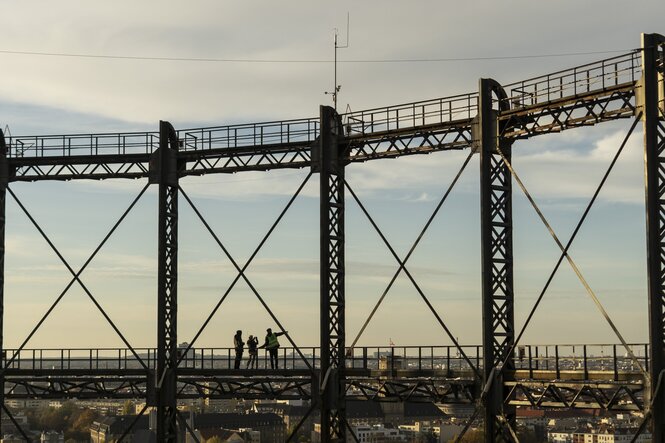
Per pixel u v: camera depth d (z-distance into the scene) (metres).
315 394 42.94
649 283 33.12
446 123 40.69
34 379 47.00
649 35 34.22
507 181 39.66
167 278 46.22
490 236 38.75
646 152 33.66
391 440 193.00
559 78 37.62
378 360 43.41
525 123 39.03
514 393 38.03
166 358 45.66
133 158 46.97
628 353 33.91
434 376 40.38
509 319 38.91
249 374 44.62
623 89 35.31
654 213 33.28
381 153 42.78
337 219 43.81
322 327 42.56
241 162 45.84
